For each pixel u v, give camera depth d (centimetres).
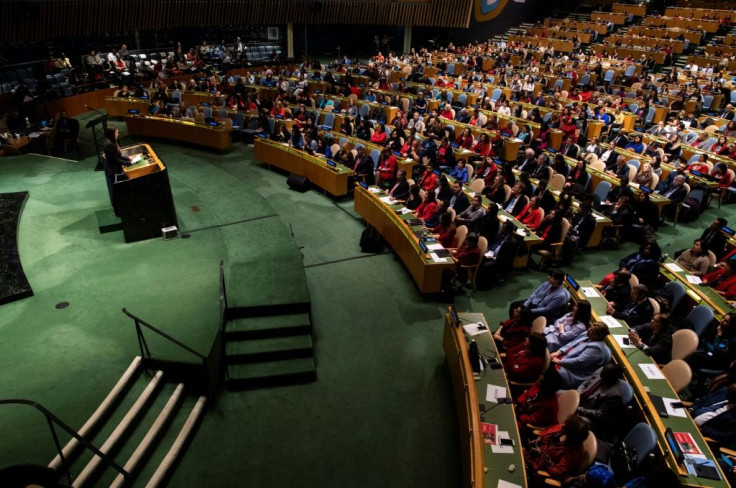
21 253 971
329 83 2472
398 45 3775
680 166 1348
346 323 889
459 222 1057
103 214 1114
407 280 1023
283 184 1505
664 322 702
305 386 754
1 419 608
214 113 1934
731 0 3391
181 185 1377
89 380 671
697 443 555
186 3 2517
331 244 1159
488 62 3005
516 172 1372
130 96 2162
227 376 743
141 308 819
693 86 2258
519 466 532
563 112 1792
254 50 3241
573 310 745
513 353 712
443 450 654
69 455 577
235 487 601
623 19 3409
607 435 621
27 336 747
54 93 2009
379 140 1666
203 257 991
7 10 1891
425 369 790
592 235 1119
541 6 3800
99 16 2214
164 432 660
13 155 1542
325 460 636
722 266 911
